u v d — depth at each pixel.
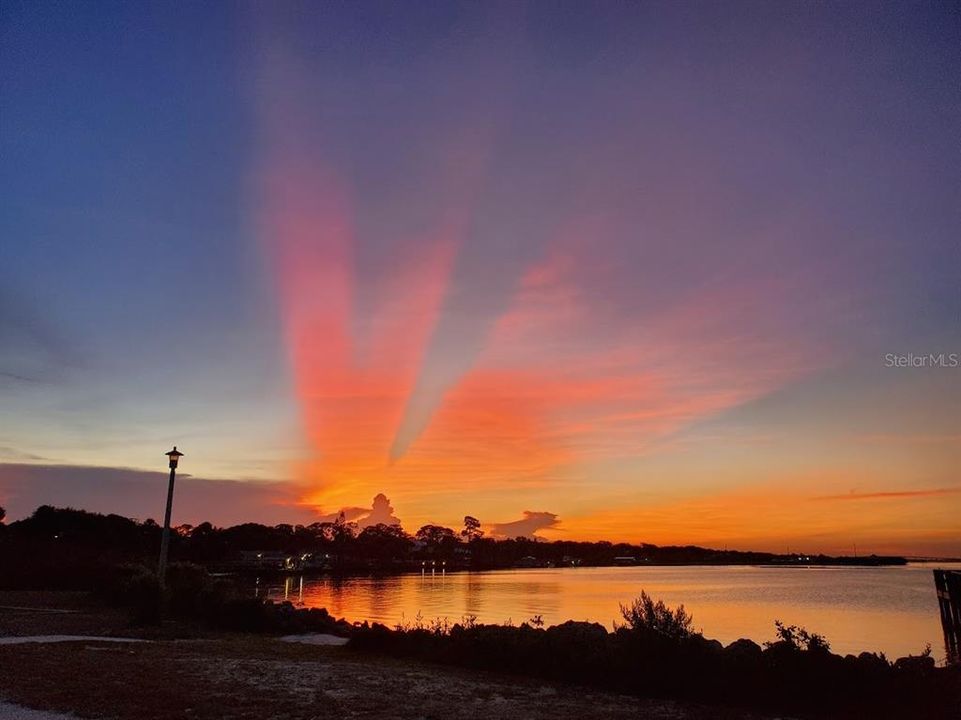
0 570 39.94
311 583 130.00
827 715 11.67
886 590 108.38
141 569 31.27
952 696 12.05
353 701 11.34
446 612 56.38
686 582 145.00
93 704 10.24
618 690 13.73
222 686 12.12
